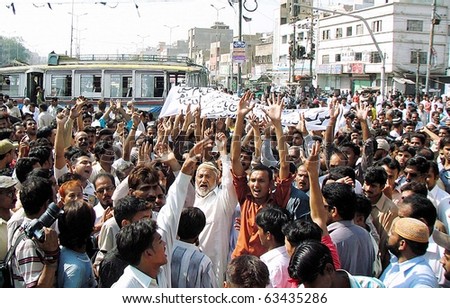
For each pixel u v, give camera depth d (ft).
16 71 76.64
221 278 17.13
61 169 22.40
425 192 17.97
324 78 197.06
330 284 11.25
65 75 73.72
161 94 72.28
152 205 16.35
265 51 252.83
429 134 35.19
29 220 14.20
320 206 14.62
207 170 18.21
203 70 76.13
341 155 22.33
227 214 17.65
